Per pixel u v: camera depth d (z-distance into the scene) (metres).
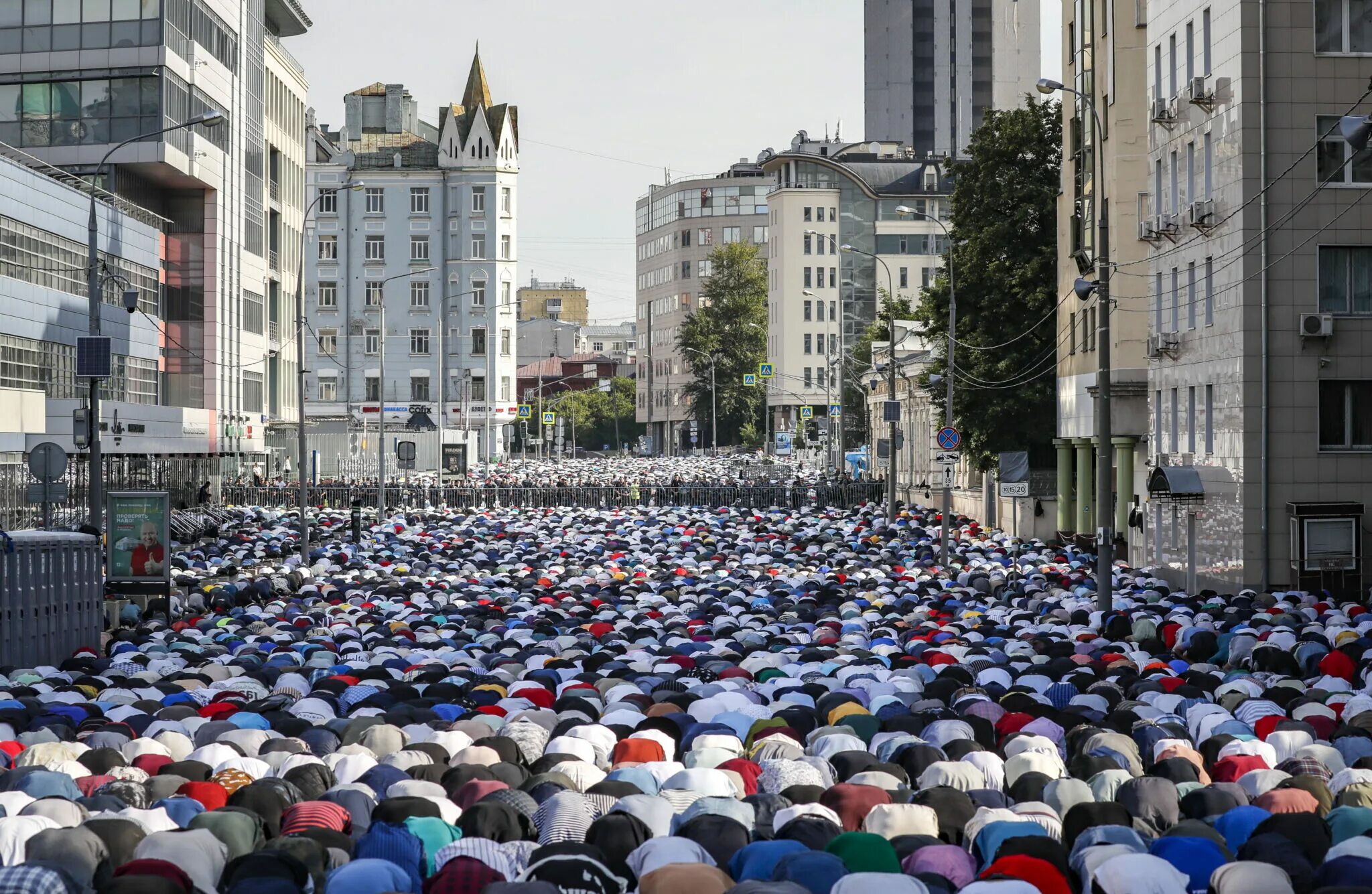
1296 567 43.06
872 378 117.19
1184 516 49.97
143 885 11.66
